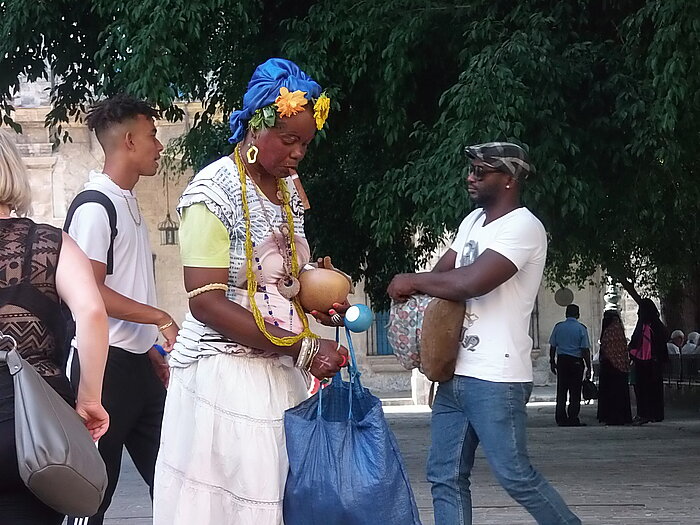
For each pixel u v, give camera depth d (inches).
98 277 210.1
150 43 424.5
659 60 404.2
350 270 645.9
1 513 132.0
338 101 467.2
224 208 162.1
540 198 430.3
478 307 212.8
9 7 487.2
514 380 211.8
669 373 988.6
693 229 655.1
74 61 526.3
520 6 449.7
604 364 785.6
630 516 354.3
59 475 126.0
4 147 142.3
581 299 1293.1
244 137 167.5
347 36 455.8
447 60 476.7
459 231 226.4
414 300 216.5
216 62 509.4
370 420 158.9
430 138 449.4
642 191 476.1
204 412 162.1
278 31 495.5
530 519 349.4
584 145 448.1
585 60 441.7
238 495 160.9
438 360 213.0
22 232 140.9
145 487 449.7
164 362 223.6
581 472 482.0
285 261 167.8
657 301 1174.3
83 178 1176.2
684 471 478.6
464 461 219.1
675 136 441.7
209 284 161.0
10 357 132.7
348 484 156.5
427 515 355.9
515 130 415.8
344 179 609.6
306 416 163.6
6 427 130.6
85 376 140.9
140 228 222.5
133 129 219.1
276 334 161.6
